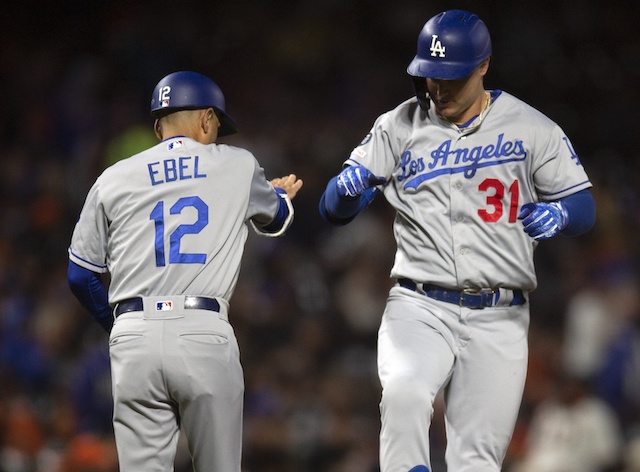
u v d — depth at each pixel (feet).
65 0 242.78
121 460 61.93
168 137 65.67
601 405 132.16
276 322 156.04
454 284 62.59
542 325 161.38
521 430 139.74
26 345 149.48
